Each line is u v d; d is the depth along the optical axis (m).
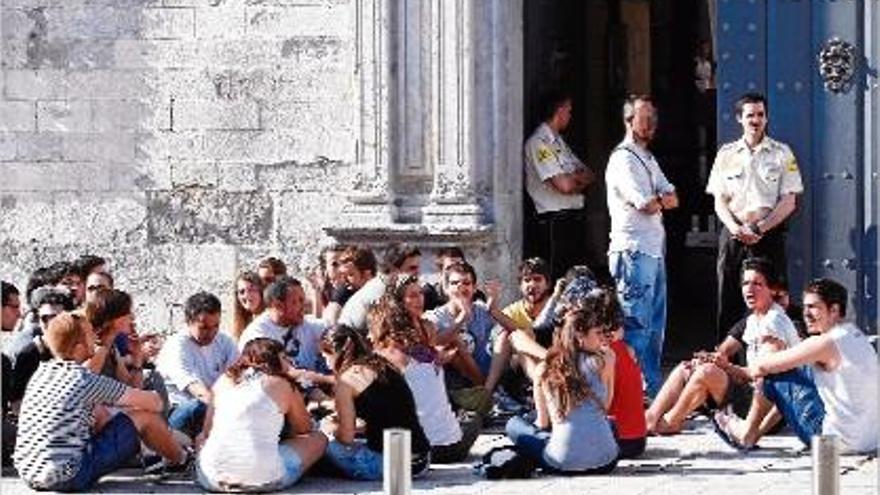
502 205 34.53
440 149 34.34
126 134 35.41
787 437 29.94
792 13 33.53
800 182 32.38
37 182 35.53
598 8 44.44
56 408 26.84
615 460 27.48
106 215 35.50
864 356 28.11
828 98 33.44
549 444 27.30
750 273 29.31
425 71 34.44
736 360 31.19
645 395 32.19
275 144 35.09
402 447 20.75
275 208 35.12
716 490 26.28
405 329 28.42
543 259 35.53
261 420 26.69
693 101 45.81
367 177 34.56
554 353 27.50
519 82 34.88
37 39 35.41
